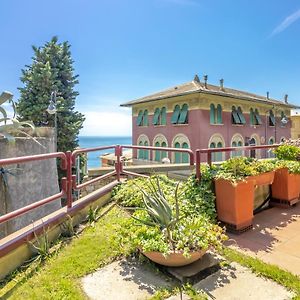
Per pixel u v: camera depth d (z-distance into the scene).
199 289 2.58
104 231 3.96
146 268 2.99
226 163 4.53
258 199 5.21
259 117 24.83
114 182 5.91
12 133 6.34
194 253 2.84
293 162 5.49
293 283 2.67
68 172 4.14
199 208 4.10
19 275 2.87
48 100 14.55
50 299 2.45
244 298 2.45
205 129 19.97
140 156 25.47
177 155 21.20
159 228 3.15
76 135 15.47
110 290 2.59
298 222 4.49
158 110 23.31
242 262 3.09
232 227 4.06
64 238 3.75
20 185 5.82
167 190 4.83
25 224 5.86
